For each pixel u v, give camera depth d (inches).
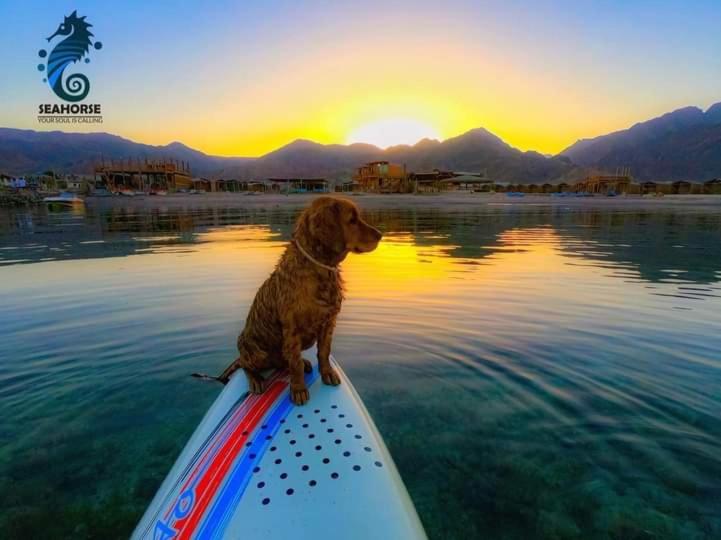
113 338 66.8
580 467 37.9
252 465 32.2
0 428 44.6
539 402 48.2
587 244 173.8
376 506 28.4
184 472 32.9
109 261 132.6
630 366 56.1
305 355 52.6
